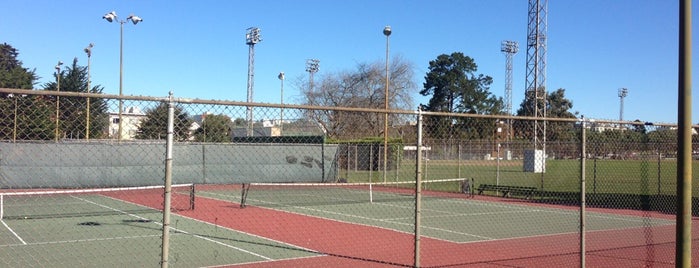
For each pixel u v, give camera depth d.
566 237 15.05
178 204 22.38
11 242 13.14
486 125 26.75
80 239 13.66
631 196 27.16
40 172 15.52
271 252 12.11
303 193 28.81
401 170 32.72
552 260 11.28
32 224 16.22
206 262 10.89
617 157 21.61
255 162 18.64
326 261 11.13
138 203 22.39
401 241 14.05
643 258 11.36
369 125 41.66
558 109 75.06
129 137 13.79
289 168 19.19
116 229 15.38
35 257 11.32
